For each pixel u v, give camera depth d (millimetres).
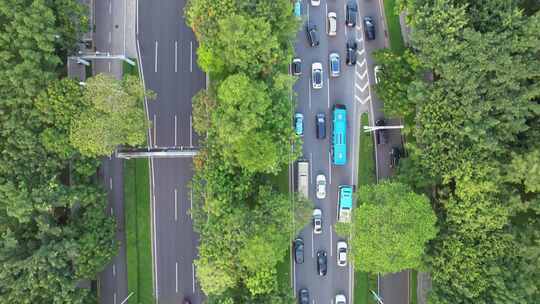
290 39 53344
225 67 52219
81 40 55969
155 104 60469
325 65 61125
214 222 50656
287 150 51656
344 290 61000
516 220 55719
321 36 60875
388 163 61000
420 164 54406
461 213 50750
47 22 49312
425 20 50406
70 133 49656
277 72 51312
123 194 59969
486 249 51000
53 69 52062
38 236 49875
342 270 60938
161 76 60594
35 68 48938
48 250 49000
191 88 60688
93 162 53812
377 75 58469
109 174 59906
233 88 45812
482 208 49469
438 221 54156
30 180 50000
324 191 60500
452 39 48688
